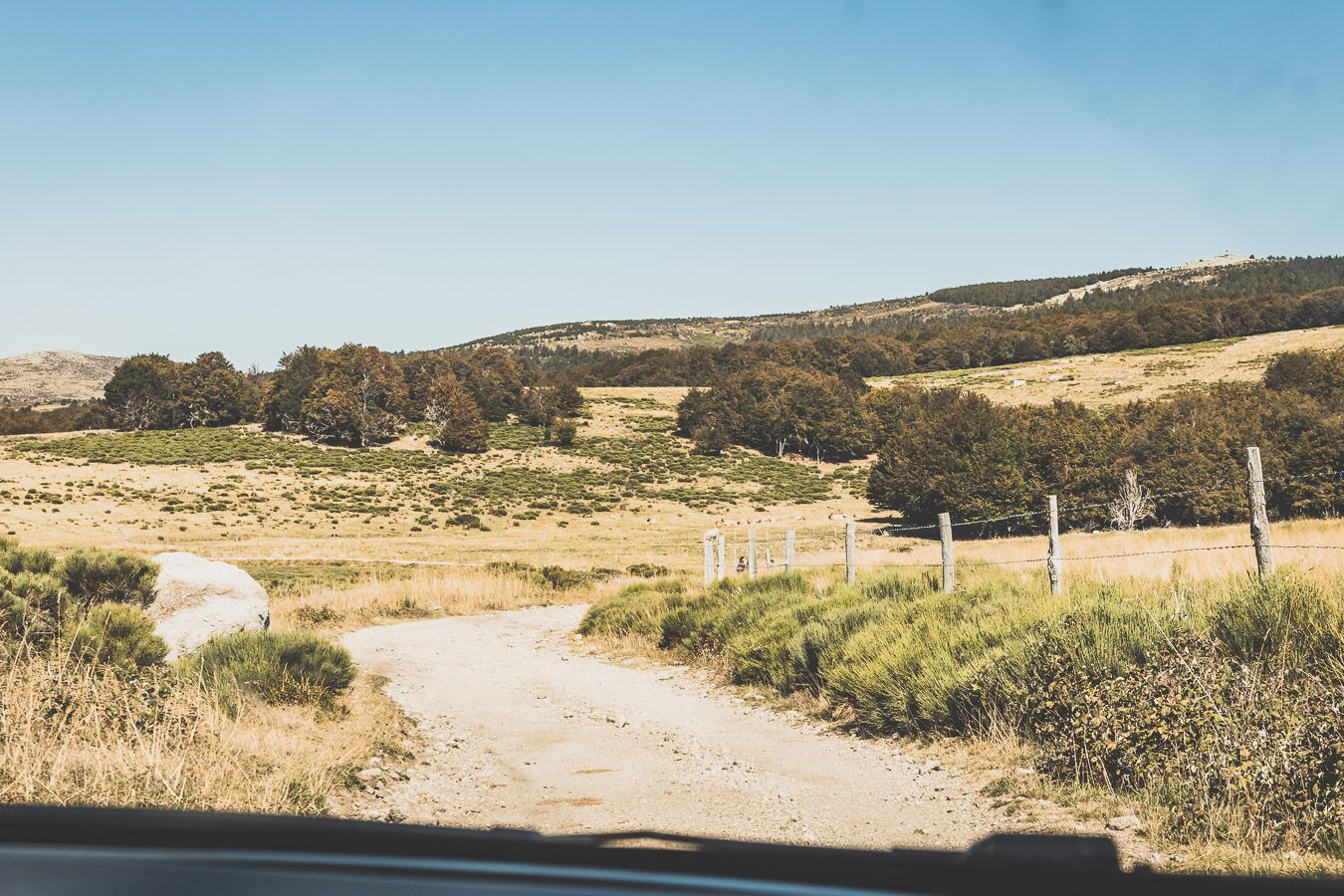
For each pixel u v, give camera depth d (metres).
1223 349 152.88
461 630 23.19
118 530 63.66
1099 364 155.00
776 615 14.41
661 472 95.69
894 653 10.20
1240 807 5.74
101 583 11.97
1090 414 65.88
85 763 6.48
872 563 26.09
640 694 13.20
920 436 62.59
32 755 6.40
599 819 6.66
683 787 7.64
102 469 84.81
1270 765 5.79
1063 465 55.62
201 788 6.41
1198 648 7.47
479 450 102.62
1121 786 6.72
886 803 6.96
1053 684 7.93
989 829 6.14
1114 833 5.87
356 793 7.43
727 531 71.56
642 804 7.11
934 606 11.86
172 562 12.76
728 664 14.23
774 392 113.00
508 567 43.03
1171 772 6.35
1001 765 7.64
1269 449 51.88
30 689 7.00
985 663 8.94
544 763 8.92
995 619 10.17
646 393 147.25
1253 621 7.87
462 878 1.64
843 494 88.25
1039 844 1.83
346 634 22.25
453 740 10.22
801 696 11.52
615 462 99.88
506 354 127.19
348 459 94.75
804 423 105.19
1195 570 14.51
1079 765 7.02
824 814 6.68
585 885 1.65
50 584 9.61
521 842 1.94
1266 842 5.42
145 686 8.16
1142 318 174.75
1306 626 7.63
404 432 107.38
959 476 57.66
